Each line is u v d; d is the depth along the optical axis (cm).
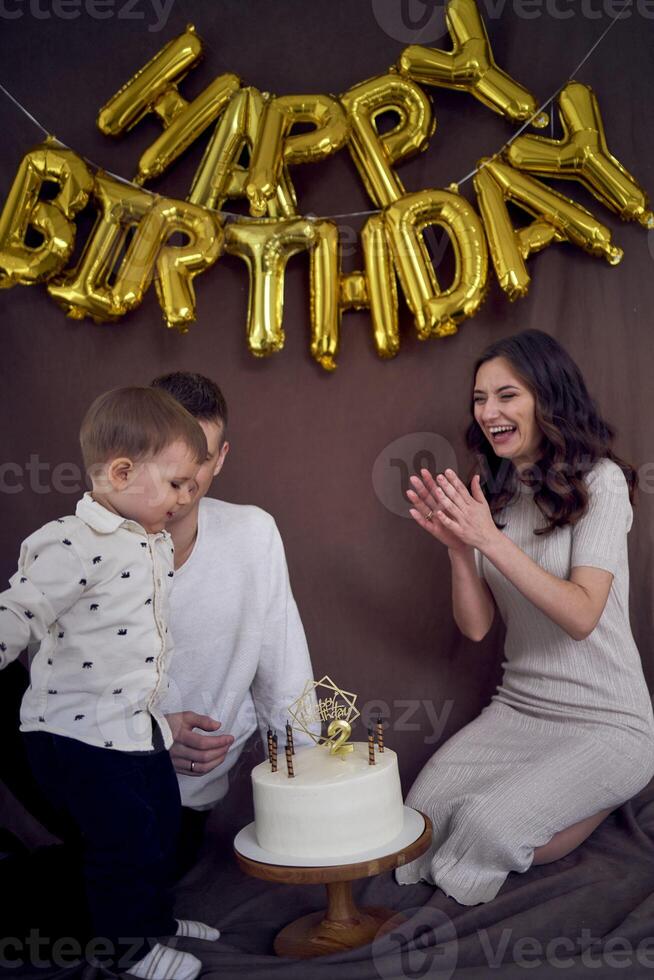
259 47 236
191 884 183
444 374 234
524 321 232
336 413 236
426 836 147
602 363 230
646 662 226
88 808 146
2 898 152
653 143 230
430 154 235
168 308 219
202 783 185
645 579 227
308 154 225
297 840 143
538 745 187
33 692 153
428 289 221
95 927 145
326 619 234
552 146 223
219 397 183
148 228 219
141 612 155
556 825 176
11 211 217
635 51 230
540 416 195
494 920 161
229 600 185
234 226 223
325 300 223
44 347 231
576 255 231
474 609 204
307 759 158
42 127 231
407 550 234
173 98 230
